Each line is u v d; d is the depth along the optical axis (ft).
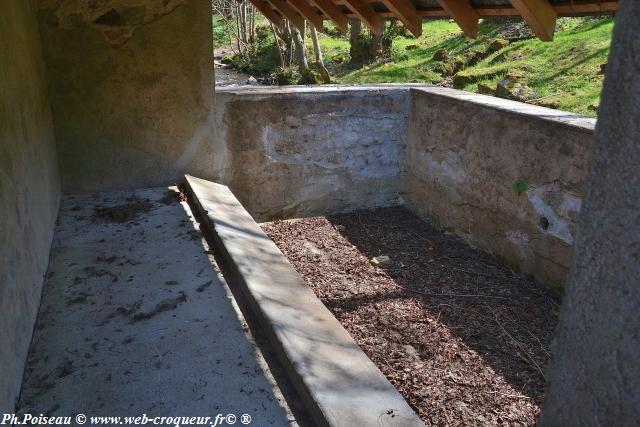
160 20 13.33
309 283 12.78
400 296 12.26
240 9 61.62
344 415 5.89
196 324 8.16
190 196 13.62
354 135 16.57
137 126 13.85
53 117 13.09
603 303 3.49
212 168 14.99
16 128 8.17
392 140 17.06
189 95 14.15
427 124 15.96
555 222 11.82
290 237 15.44
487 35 45.57
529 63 33.01
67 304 8.59
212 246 10.91
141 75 13.55
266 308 8.05
